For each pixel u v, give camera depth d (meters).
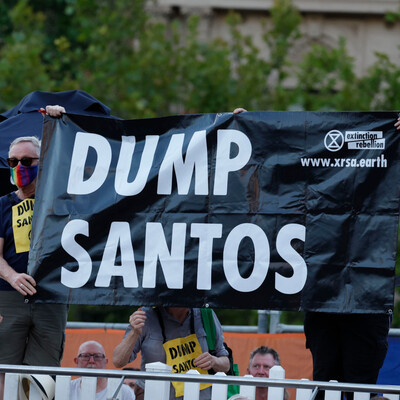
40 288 13.63
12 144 14.91
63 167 14.02
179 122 13.97
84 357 17.09
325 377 14.34
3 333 14.82
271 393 12.02
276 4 45.88
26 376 12.59
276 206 13.38
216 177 13.62
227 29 55.84
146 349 15.09
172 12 55.88
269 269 13.22
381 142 13.34
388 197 13.21
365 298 12.96
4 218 14.90
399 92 41.34
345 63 43.22
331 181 13.34
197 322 15.35
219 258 13.37
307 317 14.60
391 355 18.84
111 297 13.48
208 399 14.90
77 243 13.70
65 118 14.18
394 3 54.62
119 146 14.05
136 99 41.88
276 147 13.57
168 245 13.52
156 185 13.73
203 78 43.41
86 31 44.97
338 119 13.48
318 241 13.20
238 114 13.76
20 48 42.47
